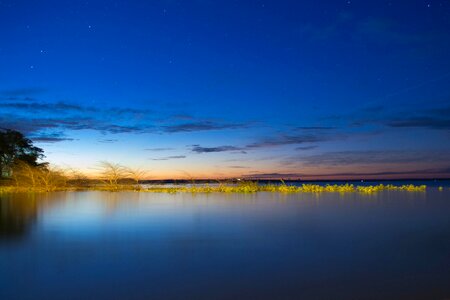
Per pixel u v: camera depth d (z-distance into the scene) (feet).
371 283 19.15
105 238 31.35
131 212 50.72
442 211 50.19
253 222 40.42
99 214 48.24
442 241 29.48
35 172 115.03
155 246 28.17
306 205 59.72
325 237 31.42
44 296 17.69
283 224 38.86
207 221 41.37
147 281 19.75
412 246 27.66
